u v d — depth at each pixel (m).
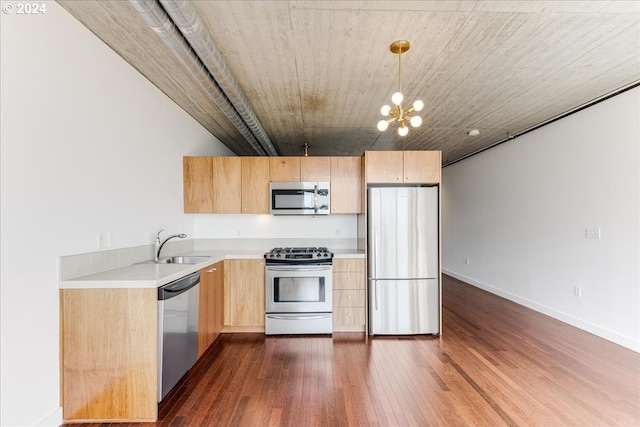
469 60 2.75
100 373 2.15
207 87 2.86
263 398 2.41
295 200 4.14
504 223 5.35
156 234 3.32
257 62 2.78
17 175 1.81
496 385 2.58
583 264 3.80
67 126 2.15
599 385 2.58
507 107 3.80
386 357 3.13
